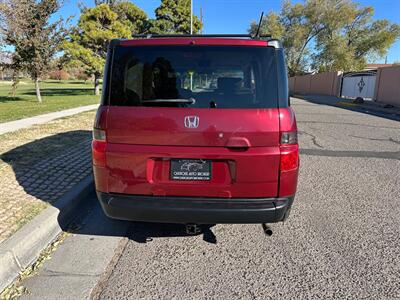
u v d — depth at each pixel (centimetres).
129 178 280
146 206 279
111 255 311
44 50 1736
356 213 407
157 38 277
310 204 436
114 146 278
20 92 3116
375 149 768
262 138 269
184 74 271
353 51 4331
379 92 2258
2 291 254
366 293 257
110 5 3067
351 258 307
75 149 673
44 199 400
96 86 2869
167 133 271
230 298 251
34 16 1675
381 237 347
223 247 328
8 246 284
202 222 284
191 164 274
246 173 272
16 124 981
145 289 261
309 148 774
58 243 332
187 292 258
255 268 291
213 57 270
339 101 2412
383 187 504
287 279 275
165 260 304
